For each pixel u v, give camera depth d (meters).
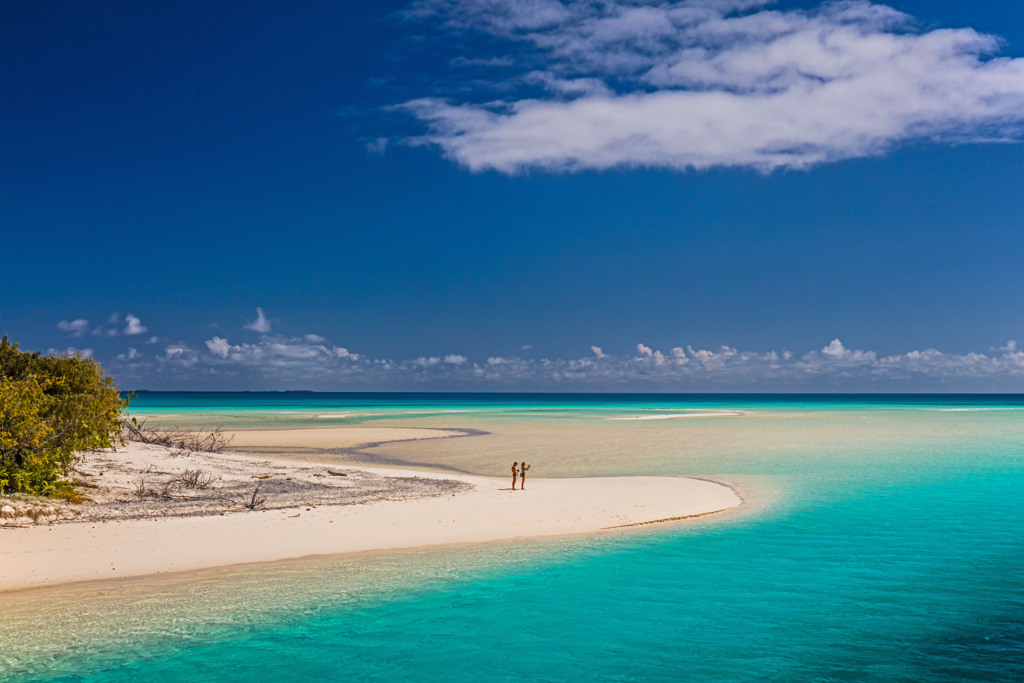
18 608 14.54
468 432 68.81
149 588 15.93
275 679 11.73
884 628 14.31
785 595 16.20
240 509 23.95
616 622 14.50
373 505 25.17
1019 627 14.38
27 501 21.83
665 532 22.11
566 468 38.94
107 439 28.05
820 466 39.47
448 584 16.70
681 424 85.00
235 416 103.00
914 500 28.05
